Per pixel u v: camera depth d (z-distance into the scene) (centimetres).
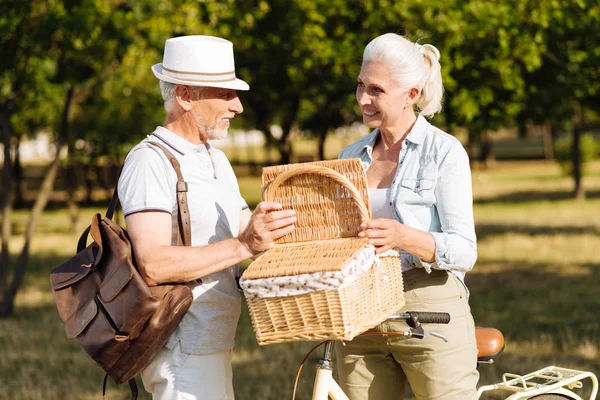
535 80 1485
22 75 1192
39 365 908
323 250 331
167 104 370
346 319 309
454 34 1136
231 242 341
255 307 321
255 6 1173
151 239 343
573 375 428
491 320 1062
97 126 2552
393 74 382
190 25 1129
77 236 2412
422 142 391
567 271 1448
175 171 356
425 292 388
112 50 1120
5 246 1230
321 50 1226
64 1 1080
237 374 824
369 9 1154
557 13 1183
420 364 390
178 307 340
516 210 2709
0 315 1216
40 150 4794
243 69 1822
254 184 4525
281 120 3422
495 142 8556
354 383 412
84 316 342
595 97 2155
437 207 383
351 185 336
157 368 360
